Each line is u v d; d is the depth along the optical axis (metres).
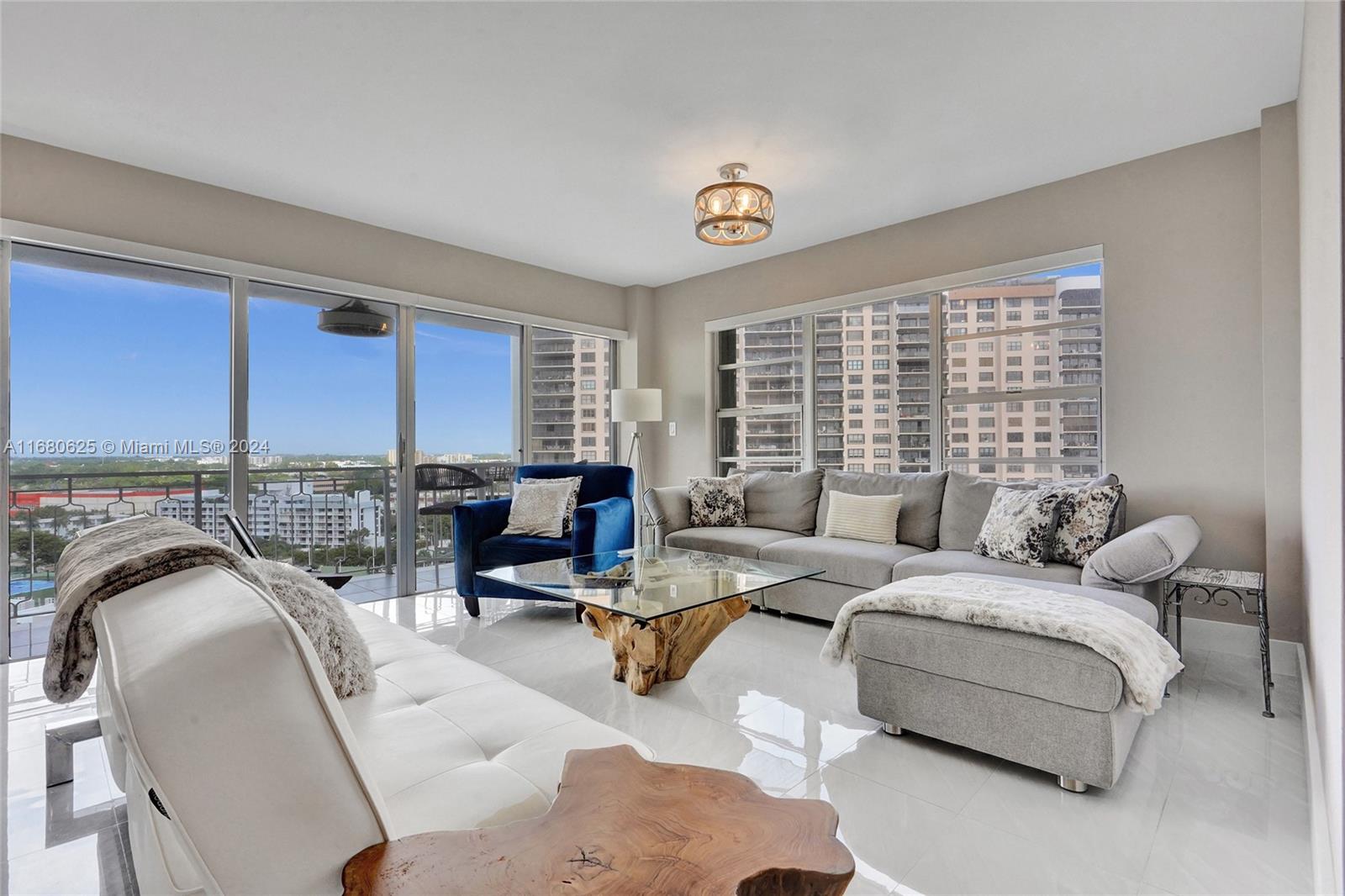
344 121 3.00
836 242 4.77
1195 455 3.27
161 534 1.17
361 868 0.73
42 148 3.17
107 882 1.55
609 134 3.13
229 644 0.75
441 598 4.48
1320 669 1.80
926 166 3.53
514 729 1.35
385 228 4.43
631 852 0.75
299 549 4.08
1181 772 2.04
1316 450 1.78
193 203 3.62
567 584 2.75
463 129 3.08
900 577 3.37
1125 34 2.41
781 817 0.83
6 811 1.85
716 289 5.57
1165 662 2.02
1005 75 2.67
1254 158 3.12
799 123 3.04
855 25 2.35
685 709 2.54
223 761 0.72
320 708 0.78
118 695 0.71
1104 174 3.56
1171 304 3.35
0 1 2.16
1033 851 1.65
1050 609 2.07
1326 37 1.26
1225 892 1.49
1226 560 3.19
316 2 2.20
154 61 2.53
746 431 5.54
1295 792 1.91
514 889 0.68
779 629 3.72
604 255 5.09
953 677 2.12
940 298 4.34
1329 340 1.32
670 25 2.34
